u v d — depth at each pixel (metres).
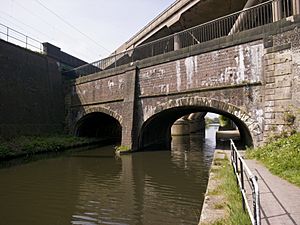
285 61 11.59
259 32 12.92
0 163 17.00
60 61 30.22
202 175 13.03
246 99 13.45
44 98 26.55
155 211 8.37
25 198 9.84
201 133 48.69
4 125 21.47
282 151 9.87
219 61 14.72
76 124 27.31
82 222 7.63
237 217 4.72
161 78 18.12
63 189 11.00
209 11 20.78
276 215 4.88
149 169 14.64
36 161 17.70
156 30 25.03
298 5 12.34
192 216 7.91
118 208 8.70
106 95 23.05
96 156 19.48
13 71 23.41
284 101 11.48
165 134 27.69
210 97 15.12
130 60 30.36
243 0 18.98
